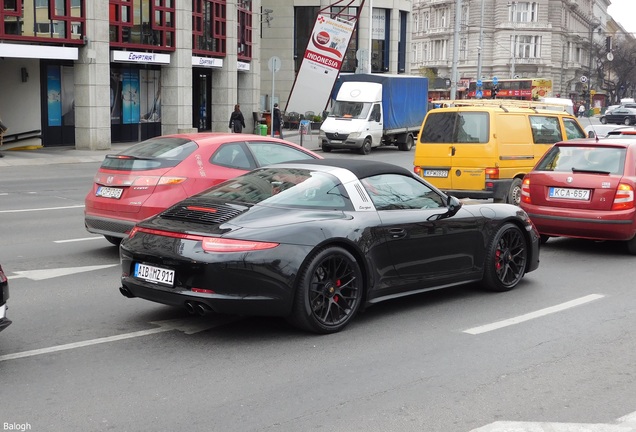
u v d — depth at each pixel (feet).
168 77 106.01
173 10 104.17
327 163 24.26
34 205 48.85
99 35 90.22
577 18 379.76
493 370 18.54
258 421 15.25
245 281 19.92
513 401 16.49
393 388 17.21
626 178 34.17
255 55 132.87
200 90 127.65
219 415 15.56
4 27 80.18
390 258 22.95
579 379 17.98
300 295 20.59
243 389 17.08
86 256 32.83
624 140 36.29
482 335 21.62
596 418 15.57
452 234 24.91
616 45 367.45
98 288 27.02
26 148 92.07
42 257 32.50
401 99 112.68
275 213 21.25
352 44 177.99
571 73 361.51
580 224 34.63
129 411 15.72
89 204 31.78
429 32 369.50
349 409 15.93
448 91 235.61
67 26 86.79
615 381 17.87
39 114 93.30
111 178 31.12
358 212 22.54
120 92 106.01
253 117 132.05
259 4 133.08
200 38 113.19
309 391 16.98
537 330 22.22
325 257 21.02
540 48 335.06
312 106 128.67
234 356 19.48
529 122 49.16
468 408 16.06
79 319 22.95
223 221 20.86
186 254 20.12
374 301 22.70
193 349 20.06
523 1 333.83
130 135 108.47
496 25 337.31
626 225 33.94
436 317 23.59
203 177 30.78
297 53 177.47
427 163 48.80
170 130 106.93
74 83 91.30
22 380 17.57
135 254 21.27
